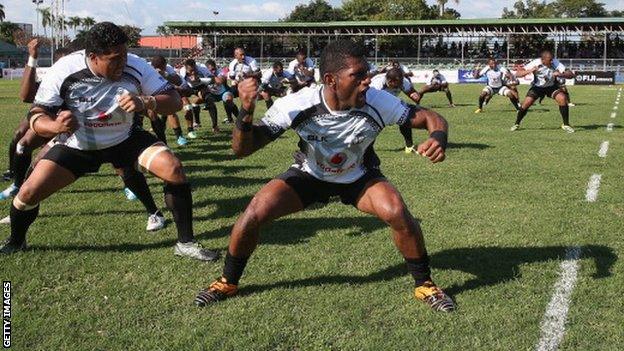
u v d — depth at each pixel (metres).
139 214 6.13
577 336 3.50
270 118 3.78
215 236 5.43
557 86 12.98
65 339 3.48
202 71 13.13
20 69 49.88
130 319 3.74
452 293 4.12
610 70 40.81
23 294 4.09
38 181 4.62
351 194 4.08
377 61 49.31
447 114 17.64
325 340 3.47
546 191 7.07
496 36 46.94
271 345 3.43
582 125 14.24
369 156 4.12
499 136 12.15
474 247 5.05
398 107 3.82
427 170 8.48
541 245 5.08
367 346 3.40
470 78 42.00
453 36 47.88
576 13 69.94
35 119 4.34
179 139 11.09
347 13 70.81
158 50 54.88
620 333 3.53
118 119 4.73
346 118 3.75
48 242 5.15
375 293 4.12
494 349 3.36
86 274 4.48
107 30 4.32
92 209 6.30
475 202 6.57
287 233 5.43
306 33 50.25
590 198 6.70
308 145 3.88
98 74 4.50
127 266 4.64
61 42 44.56
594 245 5.06
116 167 5.12
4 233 5.46
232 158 9.60
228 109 14.73
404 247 3.94
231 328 3.62
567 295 4.05
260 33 50.81
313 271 4.52
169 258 4.82
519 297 4.04
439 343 3.43
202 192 7.11
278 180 4.02
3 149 10.30
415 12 66.31
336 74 3.56
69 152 4.72
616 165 8.73
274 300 4.02
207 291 4.01
